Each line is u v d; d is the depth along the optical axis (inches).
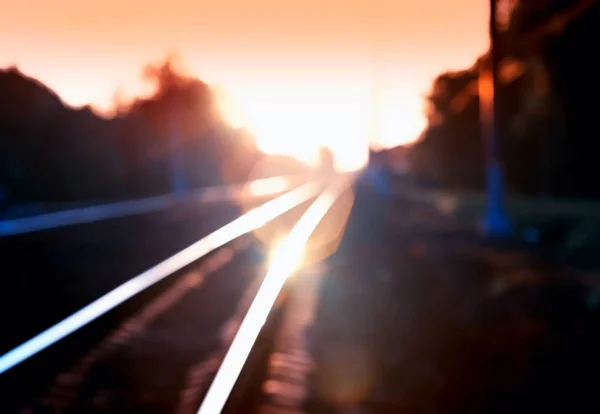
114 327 465.1
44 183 1892.2
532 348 408.2
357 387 335.6
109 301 525.3
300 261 753.0
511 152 1609.3
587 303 517.3
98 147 2272.4
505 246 872.9
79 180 2102.6
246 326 413.1
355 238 1016.2
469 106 2215.8
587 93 1382.9
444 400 319.9
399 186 2721.5
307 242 906.7
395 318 491.5
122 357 390.0
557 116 1443.2
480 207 1385.3
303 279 644.1
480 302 544.4
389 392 328.8
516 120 1563.7
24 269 717.3
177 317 503.2
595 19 1331.2
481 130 2164.1
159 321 488.4
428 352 400.2
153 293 594.6
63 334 421.4
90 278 675.4
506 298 550.6
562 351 400.8
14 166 1749.5
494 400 320.8
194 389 329.4
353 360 380.2
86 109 2301.9
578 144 1432.1
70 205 1809.8
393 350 404.2
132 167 2588.6
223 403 294.7
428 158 2413.9
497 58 971.9
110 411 300.8
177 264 744.3
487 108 1003.9
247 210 1763.0
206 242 990.4
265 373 353.4
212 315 511.8
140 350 406.3
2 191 1568.7
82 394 322.0
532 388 336.5
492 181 973.2
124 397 318.7
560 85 1408.7
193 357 392.8
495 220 966.4
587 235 844.6
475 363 379.6
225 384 313.6
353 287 610.2
